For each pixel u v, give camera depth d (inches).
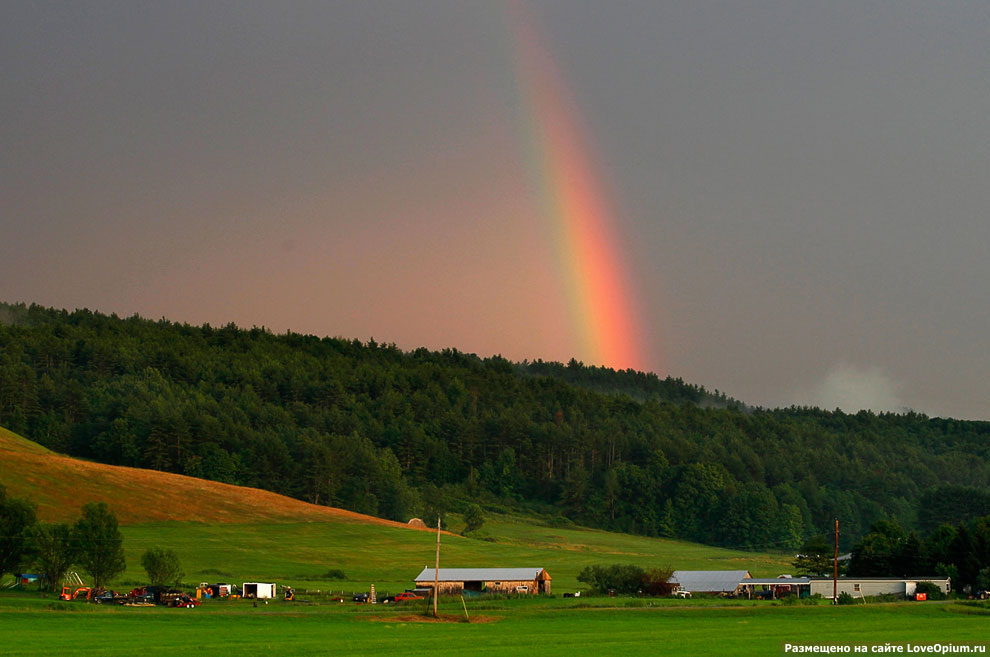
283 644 2731.3
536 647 2768.2
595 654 2632.9
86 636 2827.3
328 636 2989.7
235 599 4566.9
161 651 2507.4
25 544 4522.6
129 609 3754.9
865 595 5246.1
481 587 5442.9
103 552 4655.5
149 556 4918.8
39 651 2458.2
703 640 3014.3
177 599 4094.5
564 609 4106.8
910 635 3221.0
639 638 3061.0
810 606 4411.9
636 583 5413.4
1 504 4635.8
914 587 5344.5
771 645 2891.2
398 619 3609.7
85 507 4766.2
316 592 4913.9
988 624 3678.6
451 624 3496.6
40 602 3745.1
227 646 2637.8
